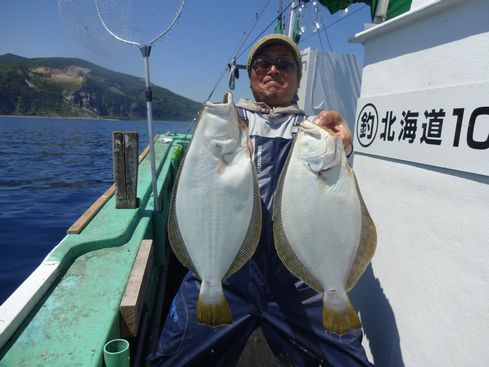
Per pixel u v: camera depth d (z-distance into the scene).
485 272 1.30
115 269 2.08
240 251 1.75
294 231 1.72
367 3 3.10
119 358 1.42
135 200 2.98
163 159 5.25
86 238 2.33
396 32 1.87
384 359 1.96
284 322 1.95
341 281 1.66
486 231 1.30
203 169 1.73
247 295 1.96
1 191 9.20
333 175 1.66
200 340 1.94
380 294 2.03
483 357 1.29
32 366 1.35
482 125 1.30
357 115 2.31
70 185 10.23
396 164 1.88
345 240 1.66
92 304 1.73
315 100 3.92
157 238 3.24
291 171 1.73
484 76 1.30
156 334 2.70
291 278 1.95
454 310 1.44
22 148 19.14
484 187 1.31
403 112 1.78
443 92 1.49
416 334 1.67
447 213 1.50
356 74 3.93
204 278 1.71
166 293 3.73
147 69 3.07
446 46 1.50
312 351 1.92
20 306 1.59
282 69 2.16
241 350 2.03
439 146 1.52
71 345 1.46
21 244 5.60
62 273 2.01
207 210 1.72
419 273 1.67
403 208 1.82
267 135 2.09
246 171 1.73
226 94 1.89
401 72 1.84
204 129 1.73
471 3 1.37
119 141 2.86
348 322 1.62
